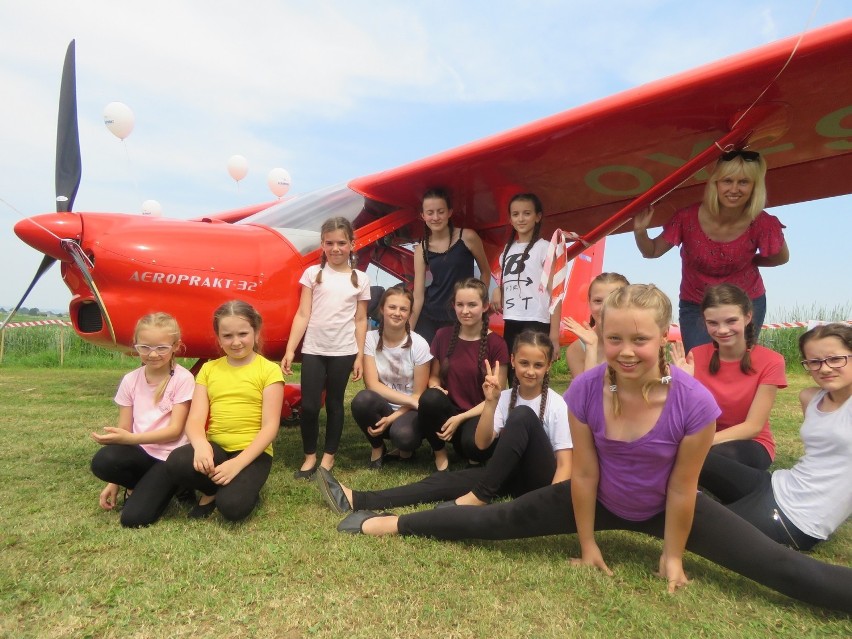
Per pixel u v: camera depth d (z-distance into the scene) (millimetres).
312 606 1464
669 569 1664
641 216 3281
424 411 2828
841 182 3990
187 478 2100
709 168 3754
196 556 1762
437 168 3668
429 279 3809
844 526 2164
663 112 3020
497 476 2123
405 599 1508
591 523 1753
